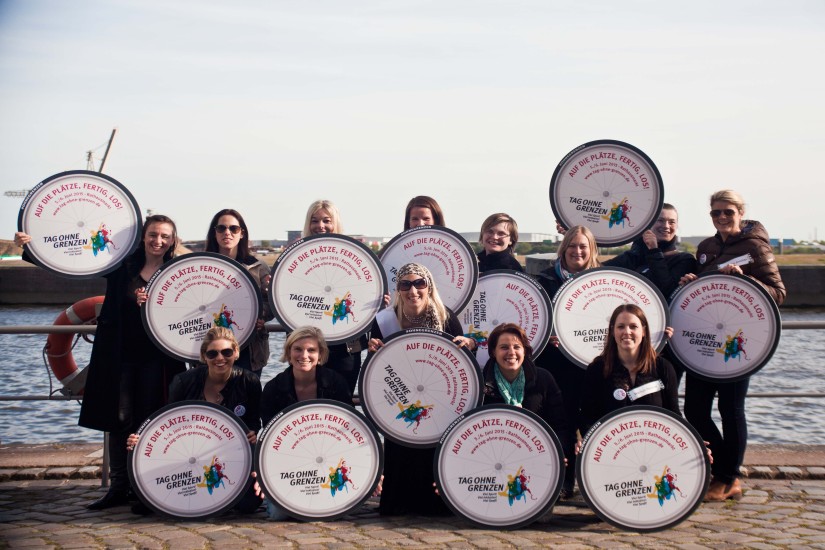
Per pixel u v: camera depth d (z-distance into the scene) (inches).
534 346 289.3
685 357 291.3
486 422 262.5
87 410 280.8
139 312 289.4
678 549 233.3
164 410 268.8
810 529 251.8
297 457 266.2
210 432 269.4
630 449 259.6
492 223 307.1
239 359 295.4
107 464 310.0
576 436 294.5
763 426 545.3
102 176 297.1
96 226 295.6
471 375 268.8
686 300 292.0
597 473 259.3
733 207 290.2
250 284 291.0
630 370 270.5
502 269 294.2
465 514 259.8
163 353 293.0
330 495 266.2
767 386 749.9
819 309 1651.1
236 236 299.4
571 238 294.2
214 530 252.8
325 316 290.0
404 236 297.3
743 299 287.1
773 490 298.0
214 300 289.9
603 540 243.9
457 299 293.3
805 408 591.5
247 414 278.5
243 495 267.7
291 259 290.8
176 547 234.2
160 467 267.4
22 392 693.9
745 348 286.2
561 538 246.4
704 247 300.7
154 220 290.4
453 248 294.8
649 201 309.9
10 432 538.0
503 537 247.1
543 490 259.3
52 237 294.5
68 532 249.9
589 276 291.0
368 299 290.2
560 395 275.1
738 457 287.4
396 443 271.9
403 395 269.7
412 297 274.5
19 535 246.5
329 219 305.9
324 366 293.3
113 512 275.3
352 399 293.6
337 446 267.4
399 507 274.5
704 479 258.1
